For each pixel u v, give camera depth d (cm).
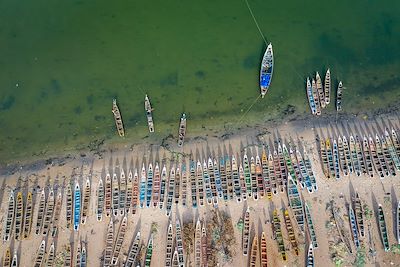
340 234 5038
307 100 5850
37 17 6431
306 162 5425
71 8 6469
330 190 5259
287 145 5562
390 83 5947
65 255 5038
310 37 6216
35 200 5344
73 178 5472
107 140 5706
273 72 6012
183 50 6184
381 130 5628
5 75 6112
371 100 5841
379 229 5044
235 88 5950
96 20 6406
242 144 5597
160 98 5931
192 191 5306
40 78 6084
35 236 5144
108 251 5041
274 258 4934
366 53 6128
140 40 6259
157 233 5109
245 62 6097
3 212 5288
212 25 6316
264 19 6325
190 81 6009
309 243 4997
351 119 5719
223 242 5031
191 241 5038
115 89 5994
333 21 6303
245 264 4941
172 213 5209
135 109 5875
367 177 5319
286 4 6397
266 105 5841
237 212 5178
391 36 6225
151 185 5366
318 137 5600
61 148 5694
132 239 5097
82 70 6116
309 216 5125
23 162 5622
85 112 5875
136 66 6116
